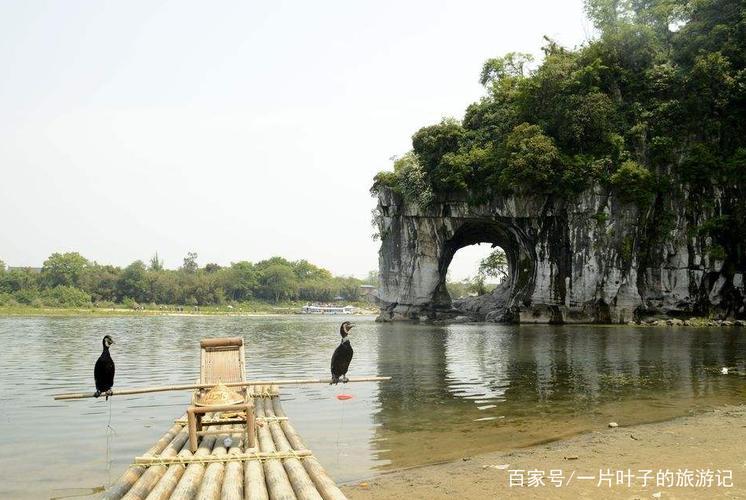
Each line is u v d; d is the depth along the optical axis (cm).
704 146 4759
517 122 5409
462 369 2183
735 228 4700
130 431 1266
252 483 763
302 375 2102
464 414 1423
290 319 7212
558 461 1039
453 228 5709
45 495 887
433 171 5594
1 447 1141
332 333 4319
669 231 4847
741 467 984
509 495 877
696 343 3094
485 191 5344
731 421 1319
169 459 862
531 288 5228
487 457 1074
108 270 10694
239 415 1012
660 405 1518
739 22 4784
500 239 6381
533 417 1391
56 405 1542
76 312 8306
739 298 4750
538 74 5338
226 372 1255
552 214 5081
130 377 2080
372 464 1039
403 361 2431
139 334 4269
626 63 5197
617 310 4894
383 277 6444
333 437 1213
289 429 1059
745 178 4625
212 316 8300
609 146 4875
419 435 1228
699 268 4788
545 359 2462
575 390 1733
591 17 5438
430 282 5903
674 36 5222
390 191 6059
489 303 6538
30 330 4662
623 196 4803
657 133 4912
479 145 5550
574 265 4984
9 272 9619
